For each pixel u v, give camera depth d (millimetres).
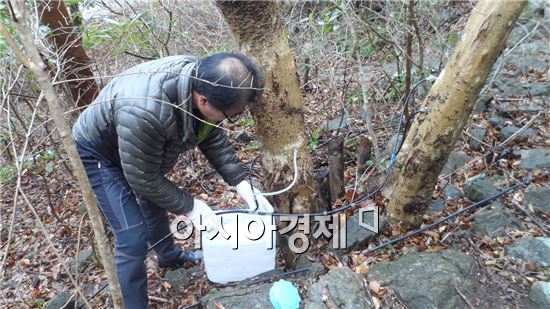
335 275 1991
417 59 3648
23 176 3873
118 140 1697
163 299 2424
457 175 2926
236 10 1721
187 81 1621
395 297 1979
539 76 3994
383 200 2514
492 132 3393
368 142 2930
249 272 2326
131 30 3510
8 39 1027
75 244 3168
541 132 3307
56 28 2932
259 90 1595
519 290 2031
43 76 1056
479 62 1843
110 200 1949
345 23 3182
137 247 1995
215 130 2088
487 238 2340
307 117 3957
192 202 1955
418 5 3412
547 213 2490
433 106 2064
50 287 2850
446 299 1945
